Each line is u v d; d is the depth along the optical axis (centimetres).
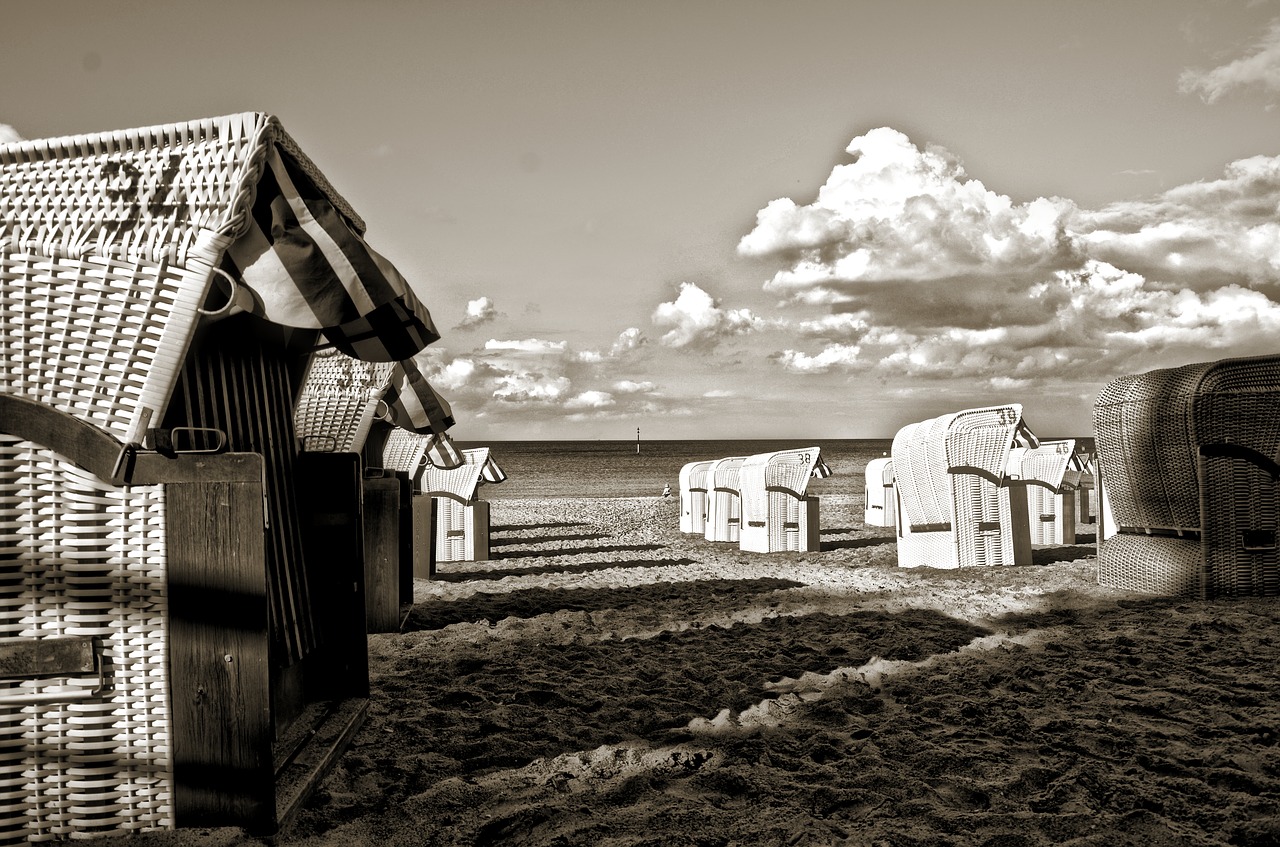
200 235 275
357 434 715
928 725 427
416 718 450
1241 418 775
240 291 281
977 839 292
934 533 1133
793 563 1248
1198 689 474
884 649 616
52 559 278
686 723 447
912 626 708
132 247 275
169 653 282
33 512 277
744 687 517
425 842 298
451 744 407
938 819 306
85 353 277
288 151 315
